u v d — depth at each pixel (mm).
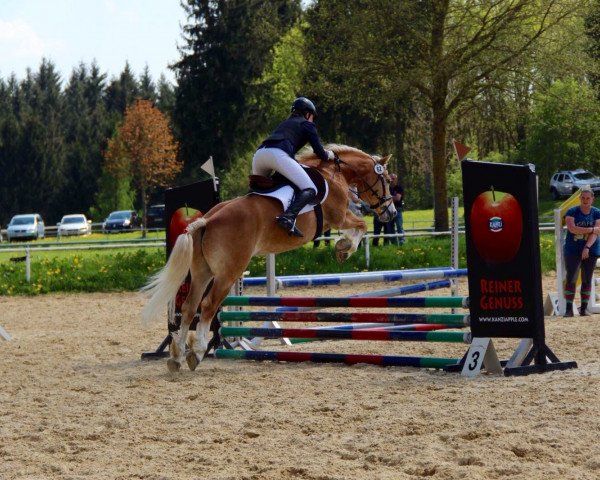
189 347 10352
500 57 29781
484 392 8391
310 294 20328
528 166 9422
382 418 7344
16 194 88125
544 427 6727
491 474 5574
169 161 73000
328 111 54500
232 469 5969
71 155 88875
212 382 9586
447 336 9883
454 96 32062
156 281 9430
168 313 11641
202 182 11469
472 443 6352
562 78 30719
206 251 9812
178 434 7105
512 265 9508
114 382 9836
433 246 24984
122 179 77375
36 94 113875
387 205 11734
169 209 11695
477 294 9664
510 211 9508
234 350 11266
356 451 6336
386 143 59531
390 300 10336
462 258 23828
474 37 29109
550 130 51688
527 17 29031
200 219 9758
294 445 6586
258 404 8195
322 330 10633
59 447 6762
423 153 62344
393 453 6168
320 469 5840
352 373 9906
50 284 22719
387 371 10016
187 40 64750
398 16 29141
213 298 9875
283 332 10875
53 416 7996
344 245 11086
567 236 14672
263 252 10258
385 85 31438
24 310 19078
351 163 11430
